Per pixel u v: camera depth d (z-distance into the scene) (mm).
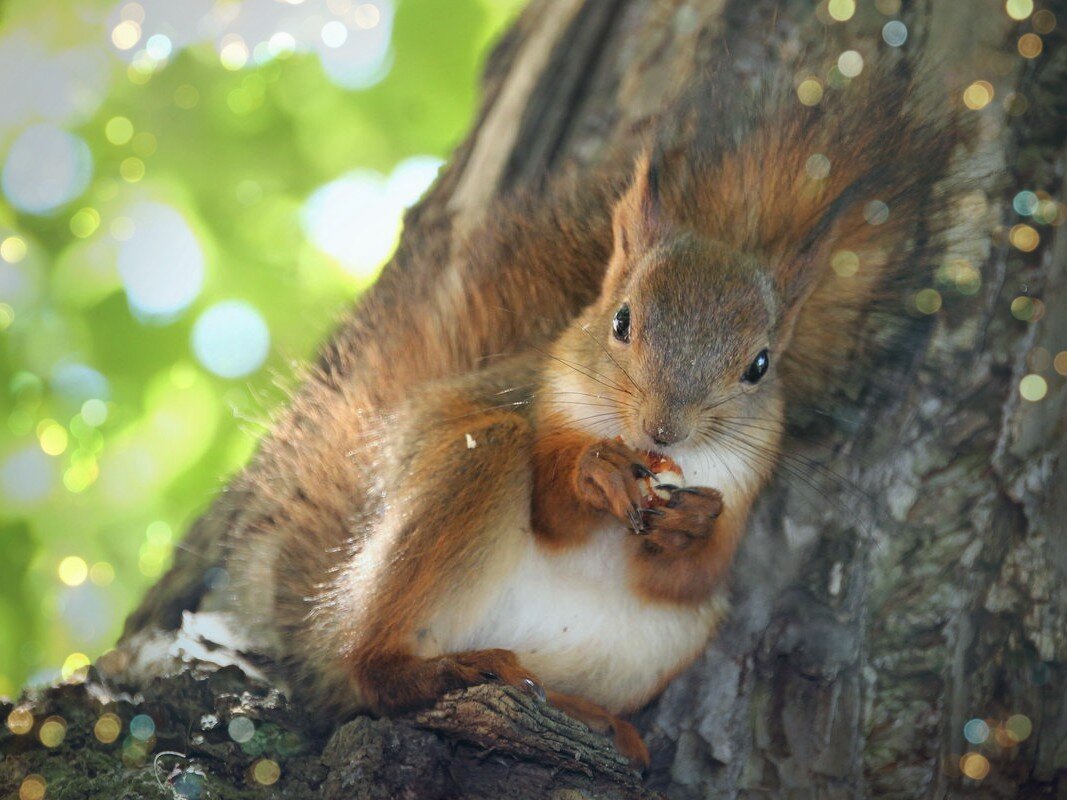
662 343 1254
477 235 1308
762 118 1293
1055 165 1271
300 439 1283
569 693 1269
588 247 1304
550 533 1262
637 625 1268
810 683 1260
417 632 1252
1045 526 1267
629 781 1228
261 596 1267
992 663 1261
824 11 1295
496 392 1269
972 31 1278
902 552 1263
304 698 1248
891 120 1278
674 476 1265
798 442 1277
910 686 1258
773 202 1282
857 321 1277
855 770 1256
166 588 1278
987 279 1267
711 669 1266
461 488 1255
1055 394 1267
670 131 1297
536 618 1265
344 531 1271
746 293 1261
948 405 1266
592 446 1257
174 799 1207
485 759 1228
